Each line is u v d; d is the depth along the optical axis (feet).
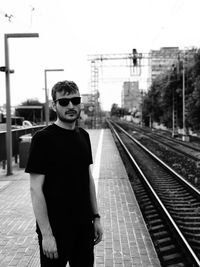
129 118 489.26
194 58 114.52
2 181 42.14
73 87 10.67
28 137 53.42
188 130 150.92
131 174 50.19
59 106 10.57
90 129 213.66
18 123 142.72
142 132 194.70
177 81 148.77
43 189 10.50
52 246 10.20
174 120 150.51
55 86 10.75
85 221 10.80
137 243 21.04
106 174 47.50
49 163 10.36
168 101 158.10
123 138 136.36
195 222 27.84
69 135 10.72
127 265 17.84
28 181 41.81
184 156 75.56
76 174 10.61
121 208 29.60
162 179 47.44
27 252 19.92
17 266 18.01
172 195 37.78
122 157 70.79
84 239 10.88
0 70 45.42
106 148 85.81
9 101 45.78
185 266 18.71
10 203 31.58
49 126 10.80
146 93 266.77
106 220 26.03
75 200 10.58
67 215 10.48
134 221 25.72
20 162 52.44
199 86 110.01
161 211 28.89
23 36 44.96
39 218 10.21
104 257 18.89
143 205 33.19
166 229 25.35
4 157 51.85
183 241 20.21
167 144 110.01
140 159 70.90
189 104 119.24
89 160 11.16
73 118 10.61
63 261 10.67
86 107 242.58
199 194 34.71
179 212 31.01
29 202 31.86
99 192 36.17
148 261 18.34
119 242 21.22
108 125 282.97
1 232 23.54
